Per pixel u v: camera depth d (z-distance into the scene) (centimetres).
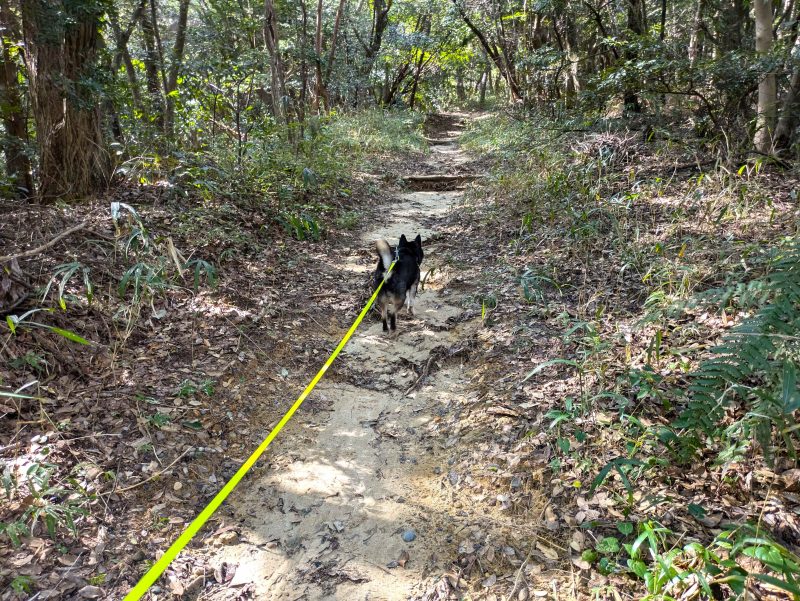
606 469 260
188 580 247
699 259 476
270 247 641
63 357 356
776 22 1119
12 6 576
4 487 264
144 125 759
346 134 1470
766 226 518
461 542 266
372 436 356
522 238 643
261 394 390
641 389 315
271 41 1050
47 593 226
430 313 529
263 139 903
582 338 401
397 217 893
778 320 252
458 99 4059
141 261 467
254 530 280
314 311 521
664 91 793
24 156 655
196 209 634
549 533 261
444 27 2130
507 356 414
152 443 317
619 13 1437
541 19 1688
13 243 450
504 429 334
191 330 433
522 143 1225
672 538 239
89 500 271
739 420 270
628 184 756
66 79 572
